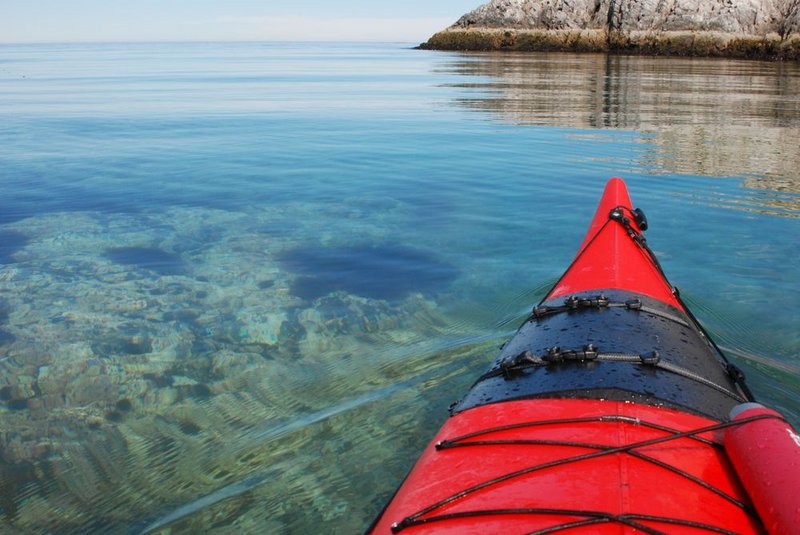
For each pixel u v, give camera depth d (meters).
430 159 11.24
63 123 16.14
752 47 42.19
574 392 2.57
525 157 11.26
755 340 4.84
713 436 2.34
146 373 4.59
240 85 28.14
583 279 3.99
